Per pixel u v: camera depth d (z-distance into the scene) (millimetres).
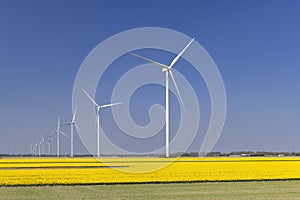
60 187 31578
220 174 41344
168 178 37156
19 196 26844
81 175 39844
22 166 54812
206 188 31078
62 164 59094
